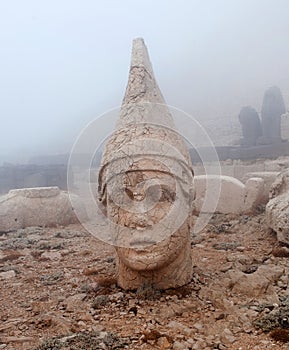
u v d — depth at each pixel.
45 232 10.51
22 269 6.95
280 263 6.27
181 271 5.12
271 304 4.50
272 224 7.87
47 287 5.80
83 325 4.22
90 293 5.30
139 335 3.91
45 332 4.17
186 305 4.56
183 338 3.80
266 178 11.45
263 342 3.66
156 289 4.96
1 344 3.88
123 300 4.84
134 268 4.79
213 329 3.97
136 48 5.82
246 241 8.05
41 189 11.62
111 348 3.62
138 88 5.44
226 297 4.84
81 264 7.05
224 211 10.57
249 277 5.17
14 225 11.10
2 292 5.66
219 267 6.23
